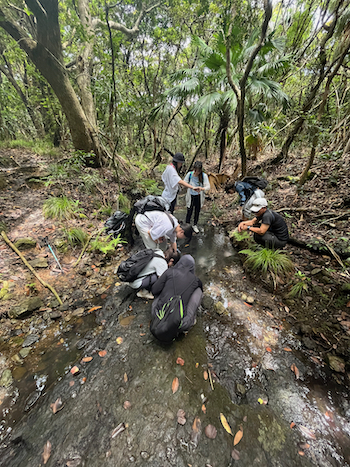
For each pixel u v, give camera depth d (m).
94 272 2.92
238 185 3.53
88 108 5.78
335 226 3.37
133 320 2.24
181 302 1.90
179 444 1.35
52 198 3.94
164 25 7.30
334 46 4.16
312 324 2.16
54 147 7.49
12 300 2.24
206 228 4.44
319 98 4.17
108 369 1.77
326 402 1.58
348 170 4.39
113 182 5.70
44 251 3.00
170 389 1.64
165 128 7.32
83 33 3.50
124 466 1.25
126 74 6.15
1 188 4.03
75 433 1.39
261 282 2.78
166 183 3.81
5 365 1.77
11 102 8.73
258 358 1.88
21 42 4.11
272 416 1.50
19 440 1.35
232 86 3.35
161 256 2.50
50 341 2.00
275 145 7.31
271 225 2.89
